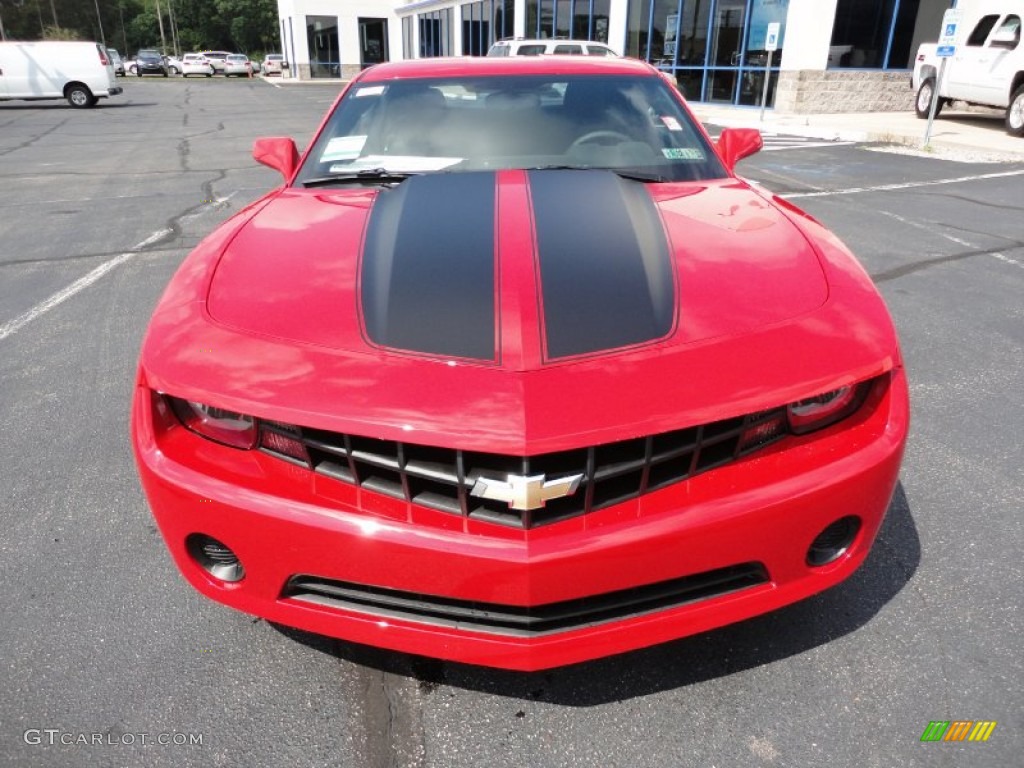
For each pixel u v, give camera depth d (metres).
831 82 17.20
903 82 17.98
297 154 2.95
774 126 14.90
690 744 1.73
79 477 2.89
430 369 1.61
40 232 6.98
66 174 10.40
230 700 1.88
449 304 1.74
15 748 1.74
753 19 17.75
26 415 3.39
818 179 9.32
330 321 1.76
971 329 4.32
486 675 1.95
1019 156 11.18
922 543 2.41
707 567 1.62
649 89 3.02
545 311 1.71
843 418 1.75
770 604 1.73
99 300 4.98
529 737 1.76
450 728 1.79
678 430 1.58
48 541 2.51
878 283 5.19
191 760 1.71
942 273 5.41
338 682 1.93
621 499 1.58
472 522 1.56
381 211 2.24
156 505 1.75
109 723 1.81
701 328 1.71
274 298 1.86
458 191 2.28
